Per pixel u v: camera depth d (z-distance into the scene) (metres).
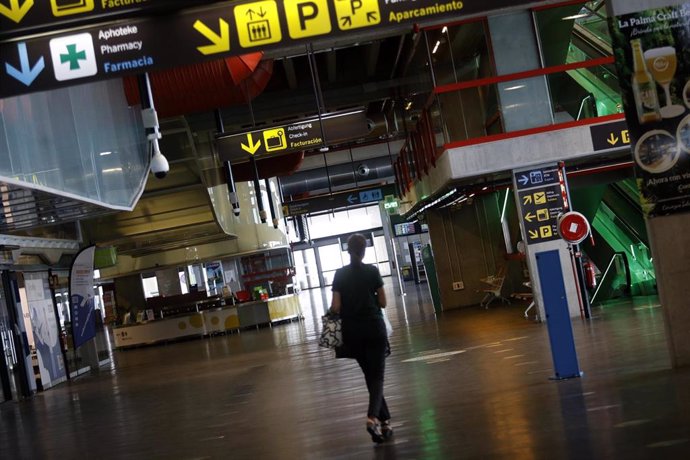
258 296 31.80
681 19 8.15
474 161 15.24
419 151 19.19
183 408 11.07
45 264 19.38
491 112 15.35
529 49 15.36
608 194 18.47
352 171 37.53
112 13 7.09
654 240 8.12
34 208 12.68
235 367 16.36
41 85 7.10
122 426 10.25
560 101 15.28
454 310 22.36
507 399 7.56
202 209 23.12
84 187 13.05
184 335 30.83
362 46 21.58
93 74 7.10
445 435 6.33
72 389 17.34
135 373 19.23
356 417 7.90
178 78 15.76
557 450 5.30
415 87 17.98
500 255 22.95
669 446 5.02
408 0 7.04
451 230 23.05
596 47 15.74
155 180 20.39
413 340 15.70
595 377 8.11
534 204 15.34
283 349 19.00
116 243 24.92
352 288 6.53
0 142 9.88
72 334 20.05
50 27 7.09
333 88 22.09
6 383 16.27
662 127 8.12
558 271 8.41
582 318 14.85
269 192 24.09
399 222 33.12
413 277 48.47
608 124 15.20
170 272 35.19
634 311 14.77
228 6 7.12
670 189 8.11
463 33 15.33
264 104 21.92
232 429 8.45
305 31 7.08
